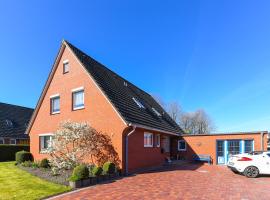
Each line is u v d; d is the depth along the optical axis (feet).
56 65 64.69
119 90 64.13
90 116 54.49
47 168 49.98
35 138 68.23
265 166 43.80
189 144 79.20
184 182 38.17
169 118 99.76
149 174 47.26
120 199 27.45
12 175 43.50
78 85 58.54
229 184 36.70
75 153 46.62
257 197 28.55
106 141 50.44
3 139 101.30
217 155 73.82
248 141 70.38
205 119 191.62
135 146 52.70
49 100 65.46
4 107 115.34
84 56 64.85
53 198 28.04
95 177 37.73
